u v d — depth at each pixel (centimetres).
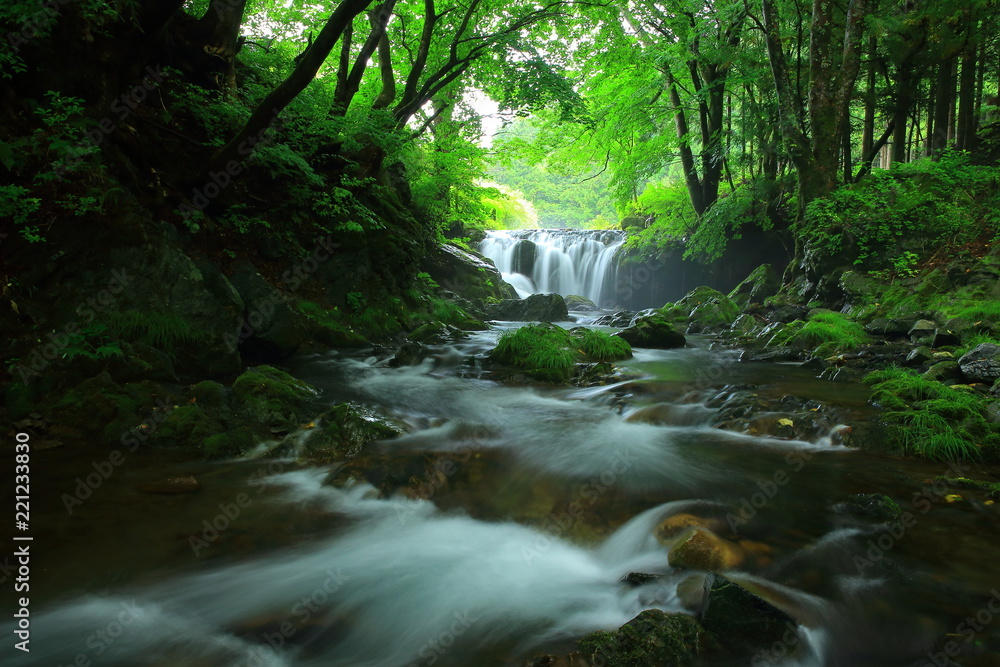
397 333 1091
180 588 332
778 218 1648
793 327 1071
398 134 1272
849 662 276
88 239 658
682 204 2017
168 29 880
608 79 1880
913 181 1259
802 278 1373
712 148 1773
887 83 1578
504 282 1848
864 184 1312
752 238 1767
